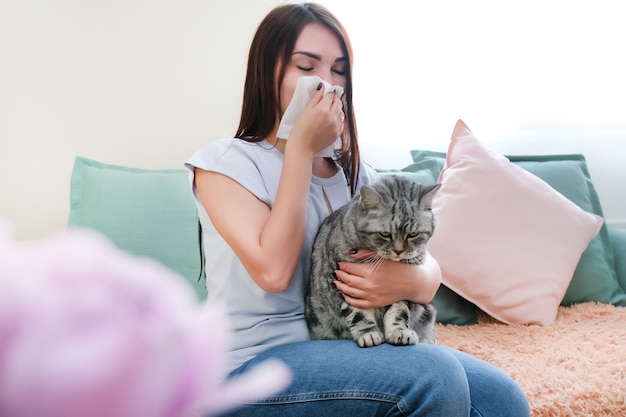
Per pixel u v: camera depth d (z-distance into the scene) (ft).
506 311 6.10
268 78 4.14
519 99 8.65
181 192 6.25
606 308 6.35
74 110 7.06
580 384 4.41
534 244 6.31
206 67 7.44
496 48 8.43
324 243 4.04
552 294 6.13
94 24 7.06
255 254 3.41
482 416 3.30
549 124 8.77
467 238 6.24
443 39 8.26
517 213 6.41
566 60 8.68
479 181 6.52
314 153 3.65
